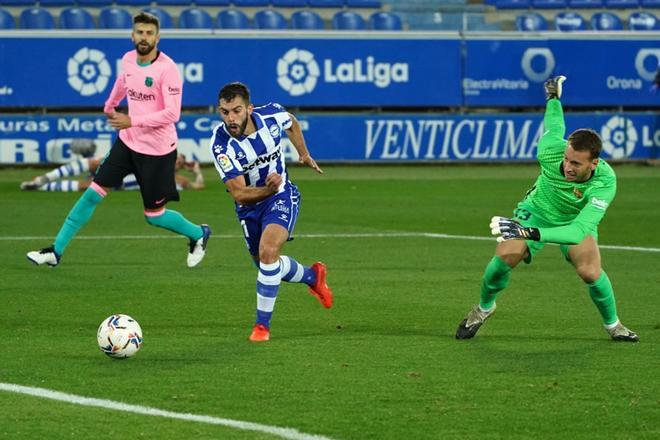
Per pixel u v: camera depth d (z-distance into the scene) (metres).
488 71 61.75
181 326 21.61
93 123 57.38
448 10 69.00
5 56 56.62
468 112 62.84
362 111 62.06
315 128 59.94
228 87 20.11
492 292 20.11
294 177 57.19
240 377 17.28
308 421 14.87
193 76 58.69
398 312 23.17
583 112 62.38
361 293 25.45
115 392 16.34
